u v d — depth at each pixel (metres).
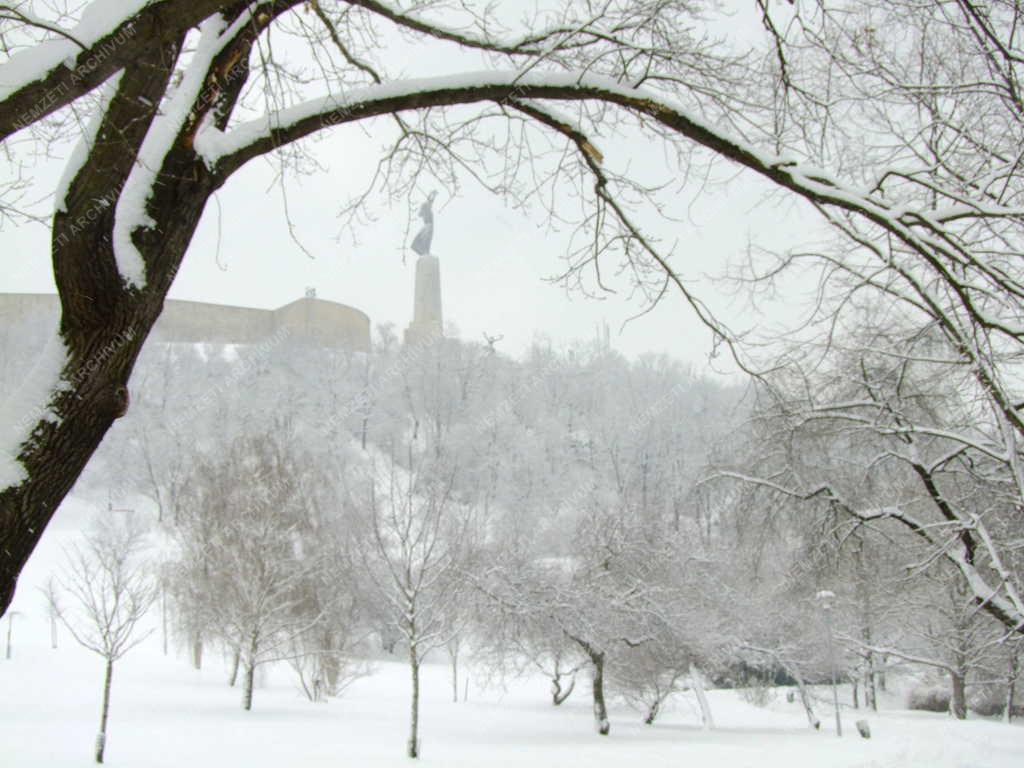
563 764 19.28
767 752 21.41
